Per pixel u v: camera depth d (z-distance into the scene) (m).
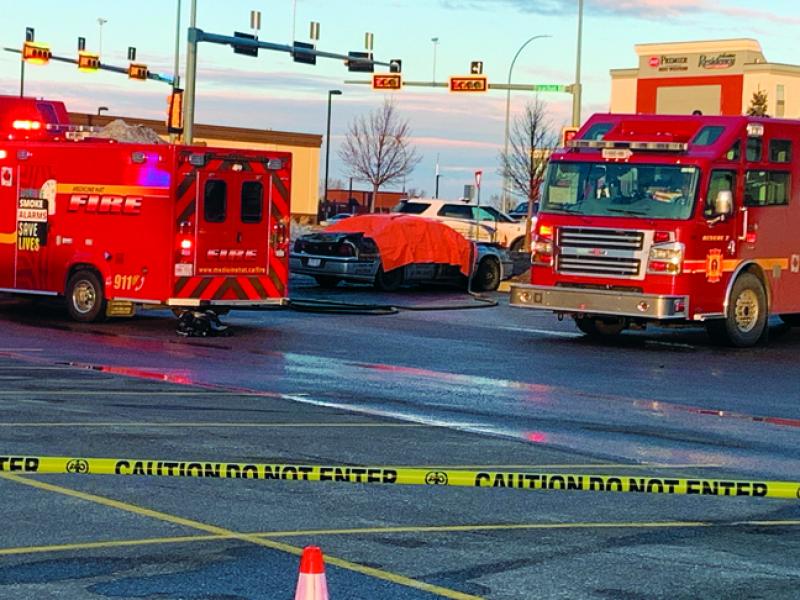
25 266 20.31
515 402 13.41
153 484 8.70
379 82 43.38
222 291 19.58
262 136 72.62
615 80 108.88
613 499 8.74
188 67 34.44
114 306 19.73
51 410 11.53
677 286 18.88
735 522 8.14
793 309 20.75
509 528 7.79
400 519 7.94
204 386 13.67
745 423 12.52
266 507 8.13
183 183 19.06
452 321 22.75
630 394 14.38
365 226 29.27
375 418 11.93
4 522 7.55
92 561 6.78
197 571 6.63
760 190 20.00
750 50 101.25
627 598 6.39
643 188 19.27
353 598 6.25
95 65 41.81
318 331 20.23
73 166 19.80
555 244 19.64
